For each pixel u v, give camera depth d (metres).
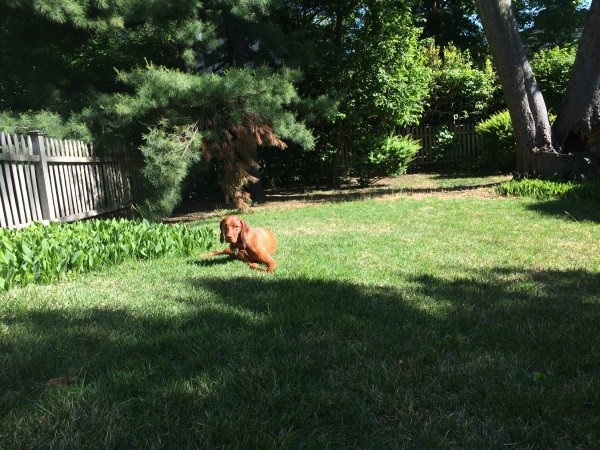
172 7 10.52
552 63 17.75
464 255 5.55
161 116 9.86
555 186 10.28
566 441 2.00
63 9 9.69
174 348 2.98
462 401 2.34
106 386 2.48
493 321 3.36
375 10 14.02
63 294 4.29
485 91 17.98
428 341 3.01
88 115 9.55
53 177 8.31
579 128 11.59
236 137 10.95
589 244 5.88
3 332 3.28
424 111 18.53
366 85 14.37
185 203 14.55
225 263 5.56
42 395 2.39
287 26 14.85
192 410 2.25
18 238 5.66
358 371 2.61
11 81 13.33
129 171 11.56
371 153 15.45
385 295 4.02
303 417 2.17
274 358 2.79
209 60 13.66
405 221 8.23
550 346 2.91
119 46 14.48
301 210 10.51
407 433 2.08
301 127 10.88
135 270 5.32
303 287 4.30
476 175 16.98
